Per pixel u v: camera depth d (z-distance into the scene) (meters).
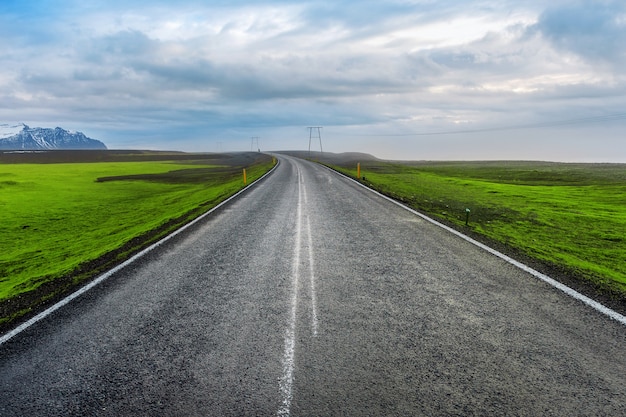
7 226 20.34
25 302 6.37
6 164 96.25
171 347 4.64
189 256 8.87
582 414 3.35
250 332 4.98
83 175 59.25
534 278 6.89
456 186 30.83
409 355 4.34
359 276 7.16
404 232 11.00
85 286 6.96
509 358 4.24
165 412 3.46
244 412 3.44
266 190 23.47
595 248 10.10
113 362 4.33
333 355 4.37
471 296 6.08
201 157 153.00
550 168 78.50
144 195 35.03
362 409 3.44
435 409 3.43
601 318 5.20
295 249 9.27
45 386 3.91
